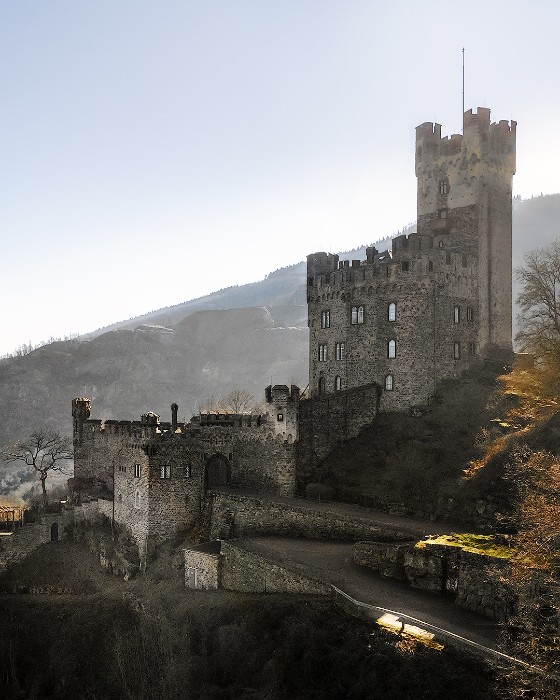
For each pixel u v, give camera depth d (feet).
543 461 149.07
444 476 209.26
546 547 116.67
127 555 226.17
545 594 115.55
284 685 137.80
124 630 187.52
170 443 226.17
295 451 237.86
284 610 154.40
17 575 235.61
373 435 257.14
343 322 282.97
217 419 253.24
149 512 221.87
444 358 267.39
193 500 229.86
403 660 118.32
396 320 267.39
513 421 211.20
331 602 149.07
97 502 258.78
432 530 170.30
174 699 152.46
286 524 204.23
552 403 197.57
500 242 291.38
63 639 196.13
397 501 204.03
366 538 184.14
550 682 102.12
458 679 110.52
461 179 289.12
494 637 120.88
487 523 170.19
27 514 269.03
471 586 136.67
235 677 148.05
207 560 192.44
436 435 237.25
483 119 285.84
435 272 265.34
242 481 241.14
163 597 189.98
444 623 128.16
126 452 239.30
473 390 254.88
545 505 121.70
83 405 287.48
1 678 194.59
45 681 189.47
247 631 155.94
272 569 171.53
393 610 135.54
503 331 291.58
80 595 218.38
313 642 137.08
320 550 181.06
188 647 161.99
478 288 281.13
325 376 290.35
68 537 256.11
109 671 180.86
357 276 278.67
